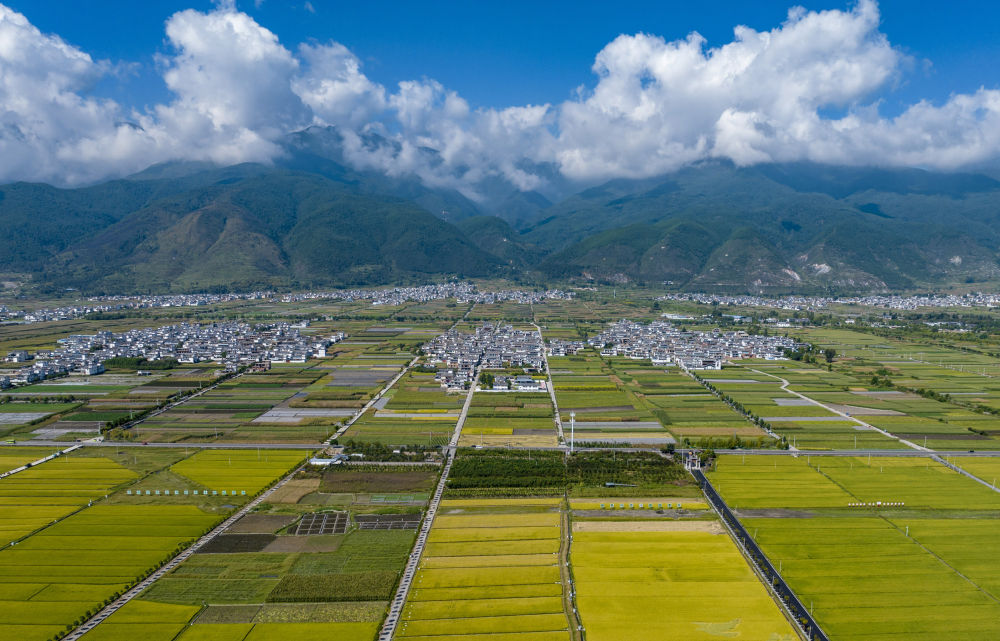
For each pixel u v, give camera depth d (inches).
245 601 6830.7
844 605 6766.7
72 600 6830.7
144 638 6215.6
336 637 6205.7
